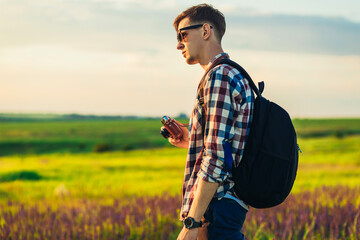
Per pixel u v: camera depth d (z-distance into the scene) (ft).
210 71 6.97
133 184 58.65
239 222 7.18
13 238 17.53
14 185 57.72
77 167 102.27
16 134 416.26
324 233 16.72
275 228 17.31
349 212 18.33
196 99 7.25
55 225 18.70
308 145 196.44
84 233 17.70
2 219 19.75
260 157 6.86
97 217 20.04
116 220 19.63
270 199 6.91
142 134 397.80
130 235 17.89
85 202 26.71
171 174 81.15
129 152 191.21
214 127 6.64
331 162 111.55
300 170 83.30
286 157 6.87
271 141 6.88
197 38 7.46
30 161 133.80
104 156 167.02
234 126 6.94
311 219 18.45
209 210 7.03
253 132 6.96
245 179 6.88
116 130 443.73
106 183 62.44
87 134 404.57
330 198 24.22
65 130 448.65
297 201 22.97
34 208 22.65
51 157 160.35
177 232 18.67
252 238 16.30
